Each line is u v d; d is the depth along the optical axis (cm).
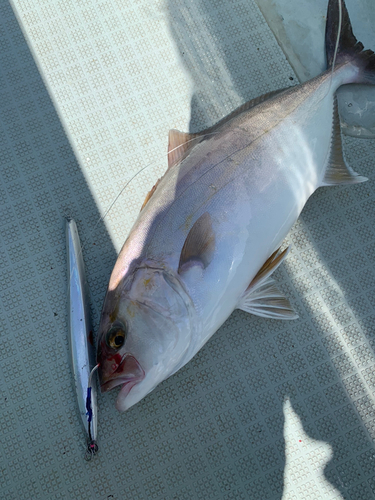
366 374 53
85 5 61
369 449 52
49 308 54
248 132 50
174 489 51
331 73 54
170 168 52
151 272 47
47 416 52
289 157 51
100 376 46
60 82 60
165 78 60
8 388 53
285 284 55
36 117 59
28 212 57
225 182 49
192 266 47
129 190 57
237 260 49
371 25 60
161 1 61
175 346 47
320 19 61
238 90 60
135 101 59
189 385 53
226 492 51
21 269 55
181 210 48
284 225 51
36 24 60
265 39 60
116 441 52
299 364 54
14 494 51
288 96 52
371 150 58
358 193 57
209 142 51
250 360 54
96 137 58
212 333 50
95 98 59
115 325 46
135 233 48
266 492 51
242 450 52
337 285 55
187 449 52
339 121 55
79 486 51
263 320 54
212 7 61
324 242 56
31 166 58
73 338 52
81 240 56
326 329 54
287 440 52
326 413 52
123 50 60
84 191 57
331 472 51
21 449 52
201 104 59
